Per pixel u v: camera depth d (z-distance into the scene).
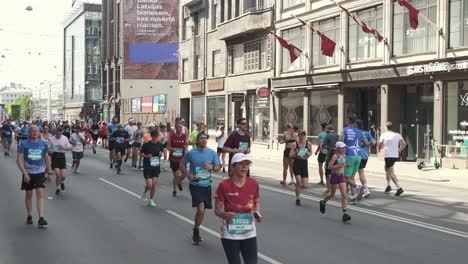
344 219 10.78
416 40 25.59
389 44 26.80
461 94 23.48
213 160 8.94
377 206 13.05
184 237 9.25
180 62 52.66
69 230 9.77
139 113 65.44
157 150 12.68
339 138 14.11
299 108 34.59
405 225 10.57
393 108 27.23
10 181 17.44
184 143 14.44
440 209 12.80
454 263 7.57
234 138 13.40
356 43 29.38
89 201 13.34
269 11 37.22
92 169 21.97
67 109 122.56
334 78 30.53
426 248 8.53
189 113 52.25
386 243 8.88
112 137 21.95
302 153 12.95
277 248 8.45
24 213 11.52
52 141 14.77
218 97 45.38
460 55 23.22
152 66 43.84
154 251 8.23
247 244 5.57
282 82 35.81
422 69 24.61
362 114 30.27
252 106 40.28
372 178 20.45
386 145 15.25
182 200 13.65
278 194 15.02
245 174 5.62
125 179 18.38
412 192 16.08
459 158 23.38
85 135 35.00
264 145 38.16
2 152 32.41
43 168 10.11
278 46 36.59
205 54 47.59
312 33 33.16
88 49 105.31
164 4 43.12
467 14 23.06
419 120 26.39
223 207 5.59
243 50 41.19
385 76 26.81
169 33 43.19
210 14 46.62
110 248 8.41
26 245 8.58
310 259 7.76
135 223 10.49
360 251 8.27
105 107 80.88
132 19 42.78
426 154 25.92
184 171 8.85
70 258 7.78
